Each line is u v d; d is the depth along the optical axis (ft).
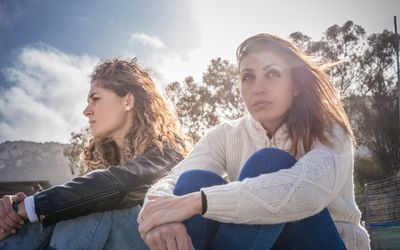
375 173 100.94
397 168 99.60
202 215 4.29
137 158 6.17
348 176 5.36
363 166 102.47
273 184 4.22
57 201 5.43
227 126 6.52
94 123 7.02
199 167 6.29
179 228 4.25
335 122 5.32
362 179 101.14
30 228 5.75
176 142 7.31
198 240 4.44
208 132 6.63
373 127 102.06
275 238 4.16
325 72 5.87
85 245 5.53
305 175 4.32
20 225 5.67
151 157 6.28
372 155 104.01
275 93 5.51
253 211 4.13
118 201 5.65
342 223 5.31
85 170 7.82
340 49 103.24
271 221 4.15
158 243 4.28
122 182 5.66
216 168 6.45
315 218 4.32
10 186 45.21
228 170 6.48
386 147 101.60
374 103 103.30
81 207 5.49
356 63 103.04
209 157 6.38
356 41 102.83
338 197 5.21
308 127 5.39
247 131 6.25
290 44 5.65
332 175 4.55
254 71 5.57
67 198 5.45
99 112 6.94
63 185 5.56
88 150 7.68
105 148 7.38
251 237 4.18
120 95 6.96
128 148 6.85
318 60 5.88
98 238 5.58
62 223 5.65
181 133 7.55
